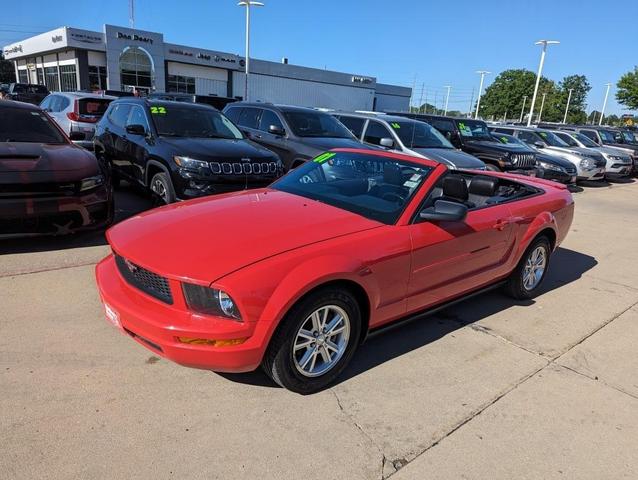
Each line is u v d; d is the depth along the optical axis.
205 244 2.89
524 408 3.10
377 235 3.21
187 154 6.55
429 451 2.64
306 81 49.59
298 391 3.02
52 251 5.24
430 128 10.66
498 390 3.29
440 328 4.18
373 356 3.61
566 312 4.77
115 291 2.99
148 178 7.17
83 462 2.37
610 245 7.77
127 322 2.83
